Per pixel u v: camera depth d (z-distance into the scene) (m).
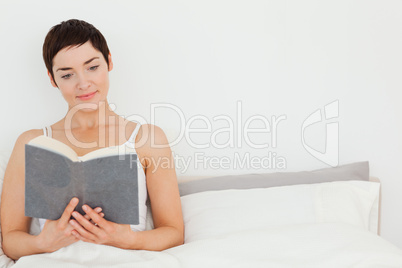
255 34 1.50
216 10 1.49
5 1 1.45
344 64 1.52
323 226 1.10
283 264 0.98
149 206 1.36
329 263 0.99
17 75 1.48
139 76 1.51
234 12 1.49
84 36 1.19
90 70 1.22
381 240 1.08
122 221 1.01
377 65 1.52
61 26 1.21
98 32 1.24
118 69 1.50
